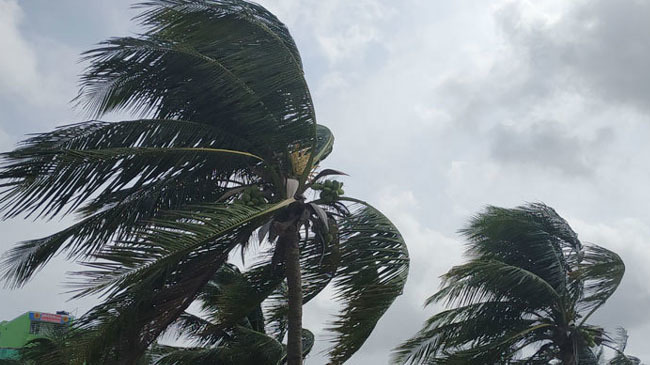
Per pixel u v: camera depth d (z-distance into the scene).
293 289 11.59
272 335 18.91
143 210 11.71
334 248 11.84
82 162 10.32
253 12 11.88
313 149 12.16
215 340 17.86
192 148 11.32
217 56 11.81
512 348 18.38
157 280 11.34
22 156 10.09
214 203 10.62
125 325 10.46
